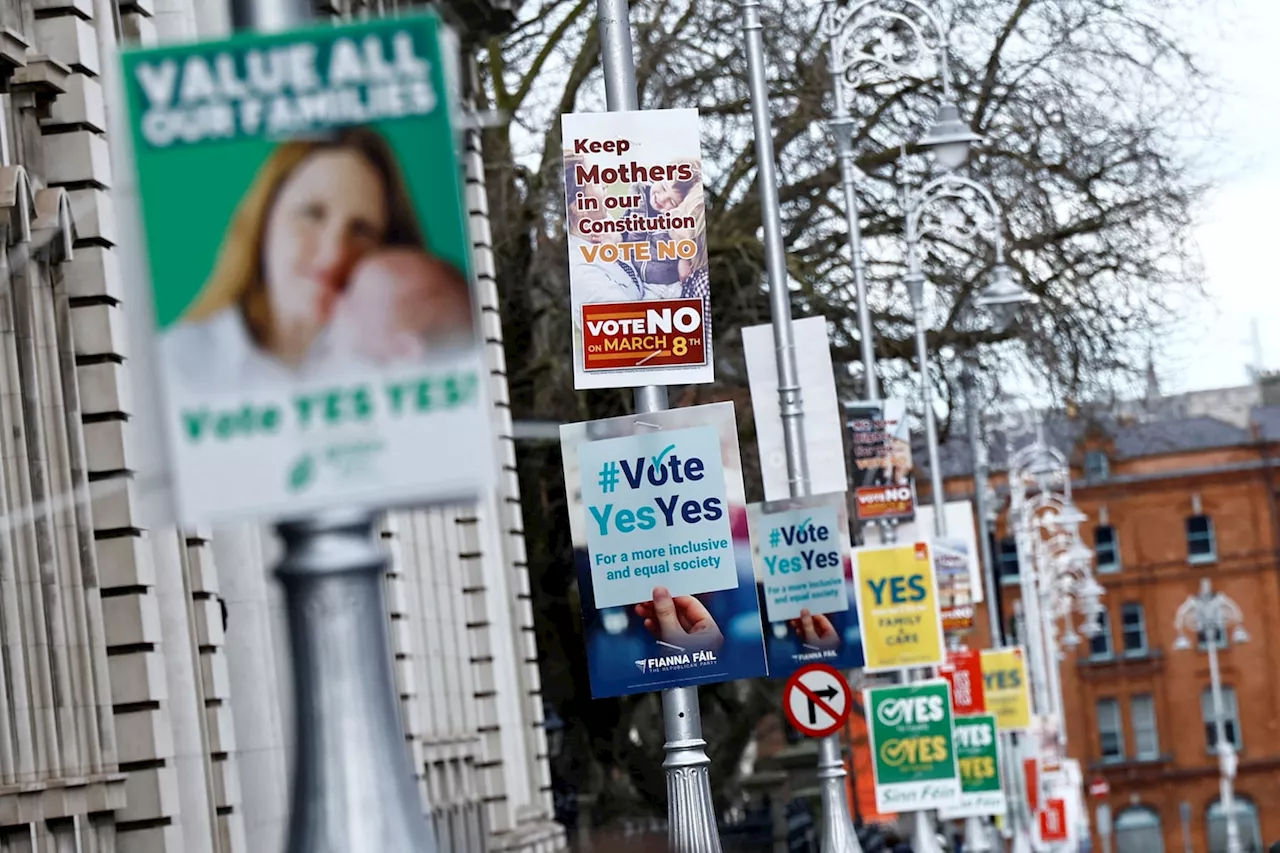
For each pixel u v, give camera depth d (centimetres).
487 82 6831
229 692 3519
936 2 7062
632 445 2820
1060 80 7125
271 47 935
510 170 6378
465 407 933
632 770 6469
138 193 929
